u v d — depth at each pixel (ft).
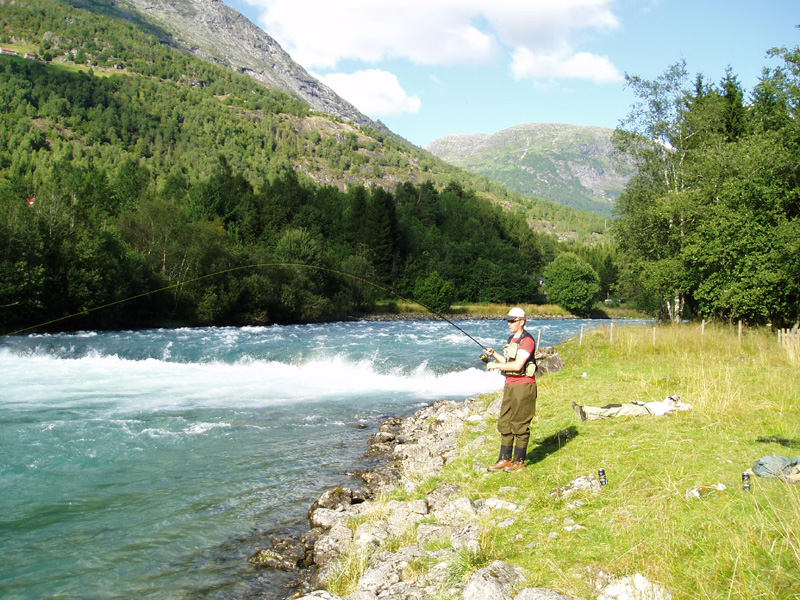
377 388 58.13
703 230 87.66
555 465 21.21
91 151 532.32
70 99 617.21
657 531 13.96
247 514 22.71
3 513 22.57
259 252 187.11
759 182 80.33
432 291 259.80
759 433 22.36
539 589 11.72
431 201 457.68
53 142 530.27
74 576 17.51
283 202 273.95
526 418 21.49
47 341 92.22
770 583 10.96
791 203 80.84
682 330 70.79
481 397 46.68
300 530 21.06
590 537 14.32
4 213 116.37
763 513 13.98
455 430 33.40
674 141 108.58
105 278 125.70
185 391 53.01
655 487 16.97
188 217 223.10
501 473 21.47
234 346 89.35
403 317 231.09
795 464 16.61
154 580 17.26
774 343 59.41
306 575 17.42
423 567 14.97
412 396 53.52
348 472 28.48
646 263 102.73
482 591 12.07
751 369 42.57
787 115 87.40
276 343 95.55
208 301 148.97
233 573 17.67
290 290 178.09
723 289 82.69
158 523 21.72
